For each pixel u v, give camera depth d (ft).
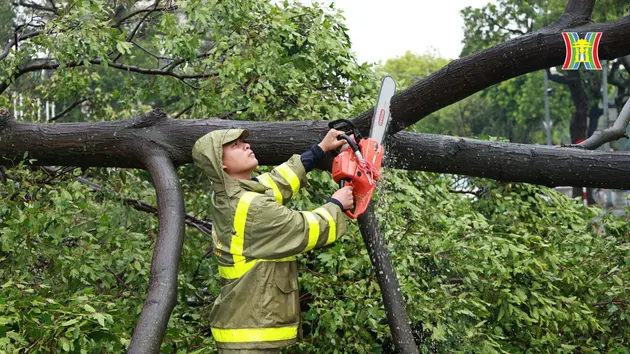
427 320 12.92
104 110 21.68
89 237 13.37
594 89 84.99
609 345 15.31
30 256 12.74
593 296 15.49
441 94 10.53
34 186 13.52
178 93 18.01
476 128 113.80
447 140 11.76
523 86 103.71
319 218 9.02
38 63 17.31
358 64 17.90
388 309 11.02
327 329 13.10
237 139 9.63
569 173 11.58
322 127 11.60
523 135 113.60
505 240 14.30
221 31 16.78
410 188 14.98
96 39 15.24
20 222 12.30
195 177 19.22
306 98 16.31
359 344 13.53
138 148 12.23
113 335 10.59
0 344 9.37
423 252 14.40
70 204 13.28
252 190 9.28
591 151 11.66
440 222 14.97
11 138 12.84
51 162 13.14
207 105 17.08
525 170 11.67
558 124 122.31
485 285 14.24
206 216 17.28
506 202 17.22
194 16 15.71
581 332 15.87
